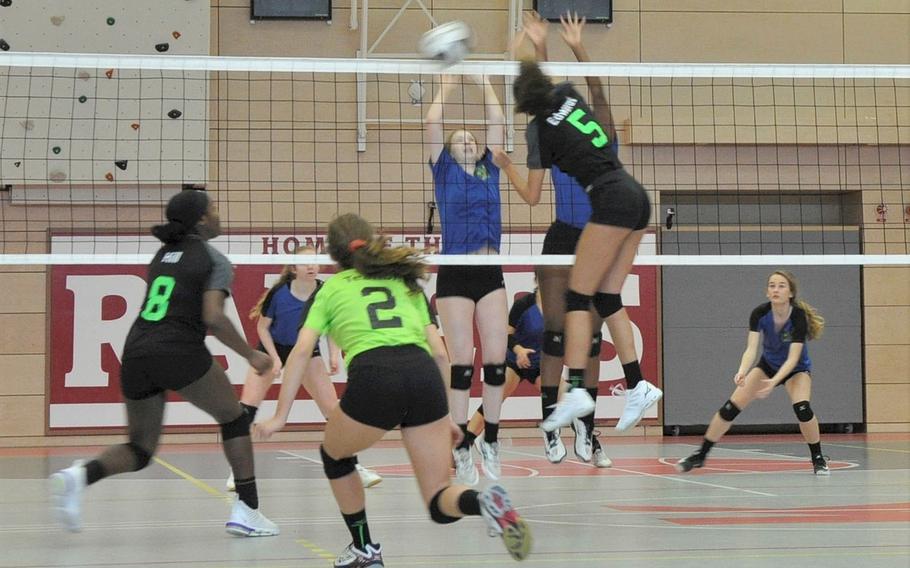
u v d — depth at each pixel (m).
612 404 15.58
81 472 5.55
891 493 8.05
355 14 15.13
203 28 14.74
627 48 15.69
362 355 4.58
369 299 4.69
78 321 15.00
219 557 5.26
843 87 15.92
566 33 7.84
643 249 15.47
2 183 14.41
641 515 6.76
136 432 5.87
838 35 16.09
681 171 15.64
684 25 15.83
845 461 11.24
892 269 16.08
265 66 7.40
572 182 8.01
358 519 4.80
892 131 15.98
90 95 14.57
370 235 4.89
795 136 15.03
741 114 15.68
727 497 7.80
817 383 16.03
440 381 4.66
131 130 14.63
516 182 7.31
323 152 15.13
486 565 4.93
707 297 15.82
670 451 12.98
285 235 14.98
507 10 15.41
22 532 6.25
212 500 8.00
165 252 5.93
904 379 16.16
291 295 8.97
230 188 14.91
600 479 9.36
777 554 5.18
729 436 15.69
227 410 5.96
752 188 15.74
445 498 4.45
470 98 14.95
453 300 7.53
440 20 15.34
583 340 6.54
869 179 15.98
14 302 14.94
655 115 15.58
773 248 15.84
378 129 15.17
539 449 13.44
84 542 5.83
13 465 11.78
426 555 5.25
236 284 14.94
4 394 14.90
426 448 4.61
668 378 15.73
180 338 5.76
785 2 16.03
